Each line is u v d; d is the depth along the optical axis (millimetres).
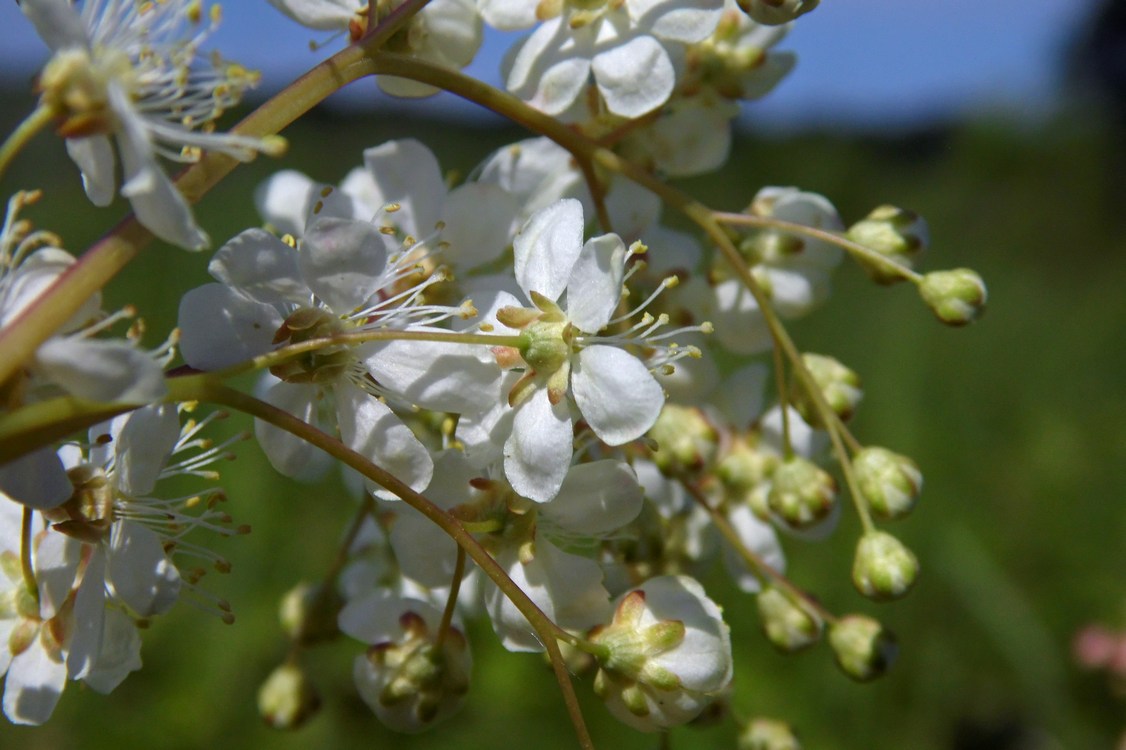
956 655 319
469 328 148
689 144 166
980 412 411
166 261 377
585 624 149
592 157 155
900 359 407
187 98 136
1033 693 312
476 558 140
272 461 145
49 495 133
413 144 157
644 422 142
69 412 128
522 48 152
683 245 166
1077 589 352
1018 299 558
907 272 157
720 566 284
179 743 266
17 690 141
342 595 172
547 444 142
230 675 275
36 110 132
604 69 151
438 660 153
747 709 273
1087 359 459
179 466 146
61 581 141
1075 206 838
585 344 145
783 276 165
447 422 153
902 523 340
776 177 737
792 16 148
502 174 163
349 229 140
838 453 156
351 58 141
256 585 287
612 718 271
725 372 315
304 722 171
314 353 143
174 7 136
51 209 434
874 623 160
